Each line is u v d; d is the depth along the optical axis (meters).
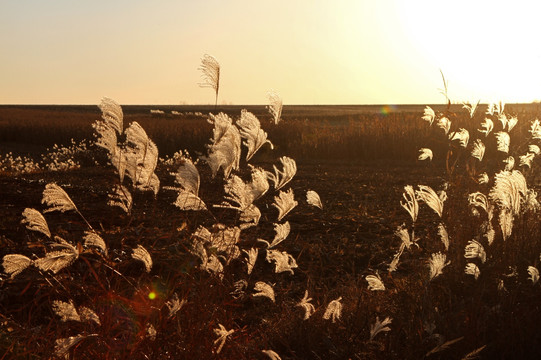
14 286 5.23
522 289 4.77
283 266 3.65
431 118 6.38
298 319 4.23
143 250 3.21
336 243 7.68
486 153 16.77
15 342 3.38
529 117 12.30
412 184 13.59
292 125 28.23
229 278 3.54
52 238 7.20
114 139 3.09
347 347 3.97
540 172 7.10
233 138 3.18
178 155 20.41
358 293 4.67
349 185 13.82
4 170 17.73
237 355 3.38
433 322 3.99
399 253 4.32
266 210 10.15
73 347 3.00
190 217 8.19
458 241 4.89
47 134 34.22
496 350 4.11
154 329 3.01
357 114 65.50
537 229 5.45
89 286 3.27
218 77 3.28
